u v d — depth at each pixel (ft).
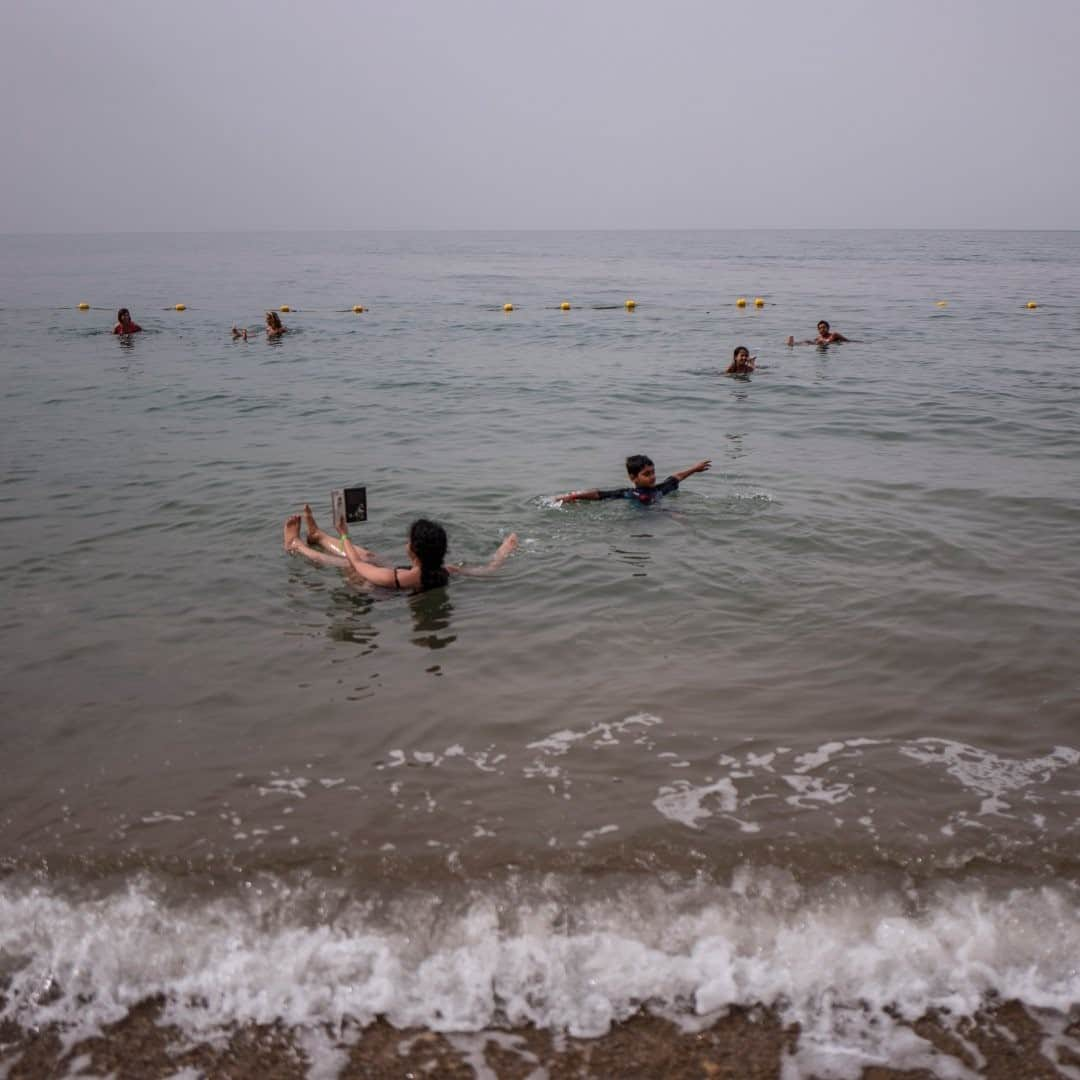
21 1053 11.29
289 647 20.94
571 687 18.98
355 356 71.00
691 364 66.13
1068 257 280.10
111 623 22.29
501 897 13.29
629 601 23.27
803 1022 11.50
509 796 15.38
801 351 72.33
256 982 12.18
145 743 17.13
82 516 30.50
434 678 19.43
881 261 259.19
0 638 21.50
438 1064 11.05
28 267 234.38
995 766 16.10
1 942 12.79
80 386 56.54
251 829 14.70
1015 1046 11.10
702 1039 11.30
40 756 16.75
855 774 15.88
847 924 12.80
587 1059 11.09
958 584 23.90
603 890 13.39
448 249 410.11
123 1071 11.05
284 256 323.37
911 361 65.77
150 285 164.04
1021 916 12.82
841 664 19.81
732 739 16.97
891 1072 10.83
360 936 12.78
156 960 12.51
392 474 35.76
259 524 29.55
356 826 14.71
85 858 14.16
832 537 27.63
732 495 32.24
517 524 29.50
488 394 54.29
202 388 55.93
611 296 138.82
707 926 12.82
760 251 354.13
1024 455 37.76
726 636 21.26
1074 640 20.59
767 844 14.15
